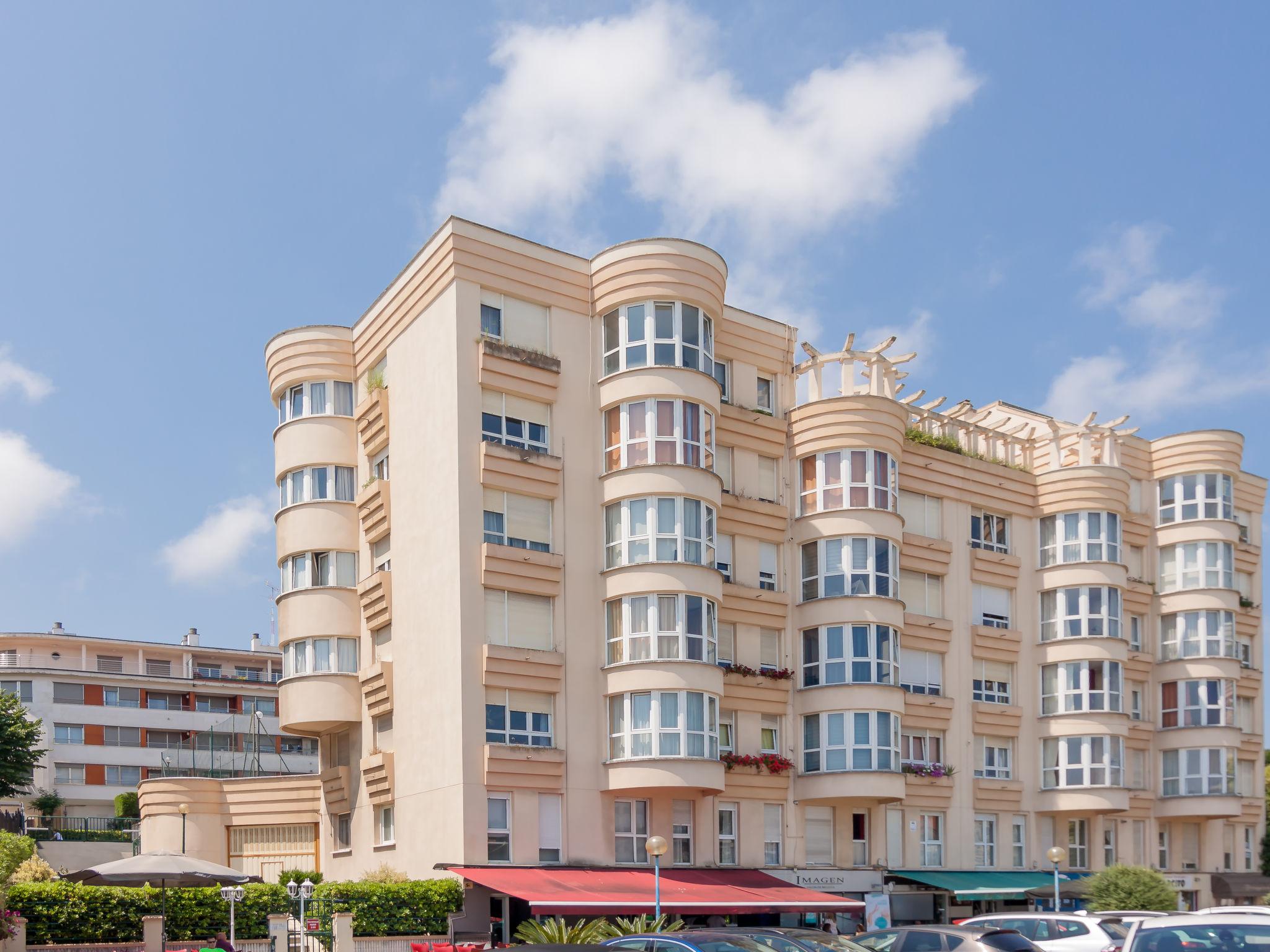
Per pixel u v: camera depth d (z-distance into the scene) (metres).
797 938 20.66
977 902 42.88
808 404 41.06
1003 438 48.31
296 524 39.78
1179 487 51.72
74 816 74.31
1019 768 45.06
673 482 35.66
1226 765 48.81
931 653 43.38
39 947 27.27
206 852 42.16
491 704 33.69
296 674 39.00
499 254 36.12
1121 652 46.06
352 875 37.75
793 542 40.81
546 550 35.69
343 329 41.03
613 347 37.25
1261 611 54.69
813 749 39.28
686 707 34.91
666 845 29.97
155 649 86.00
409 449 36.94
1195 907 49.19
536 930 28.80
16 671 75.81
